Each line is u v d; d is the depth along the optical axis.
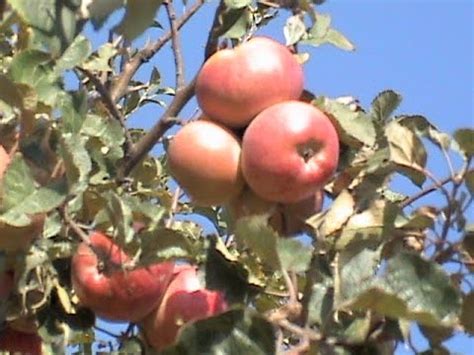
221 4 0.96
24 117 0.89
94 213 0.96
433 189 0.90
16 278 0.91
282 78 0.93
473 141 0.87
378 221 0.88
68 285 0.96
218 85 0.93
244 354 0.78
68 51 0.92
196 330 0.79
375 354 0.80
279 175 0.90
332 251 0.87
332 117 0.93
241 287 0.91
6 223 0.84
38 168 0.88
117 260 0.91
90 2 0.90
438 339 0.82
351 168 0.93
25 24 0.93
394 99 0.96
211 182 0.93
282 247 0.82
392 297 0.73
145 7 0.86
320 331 0.78
